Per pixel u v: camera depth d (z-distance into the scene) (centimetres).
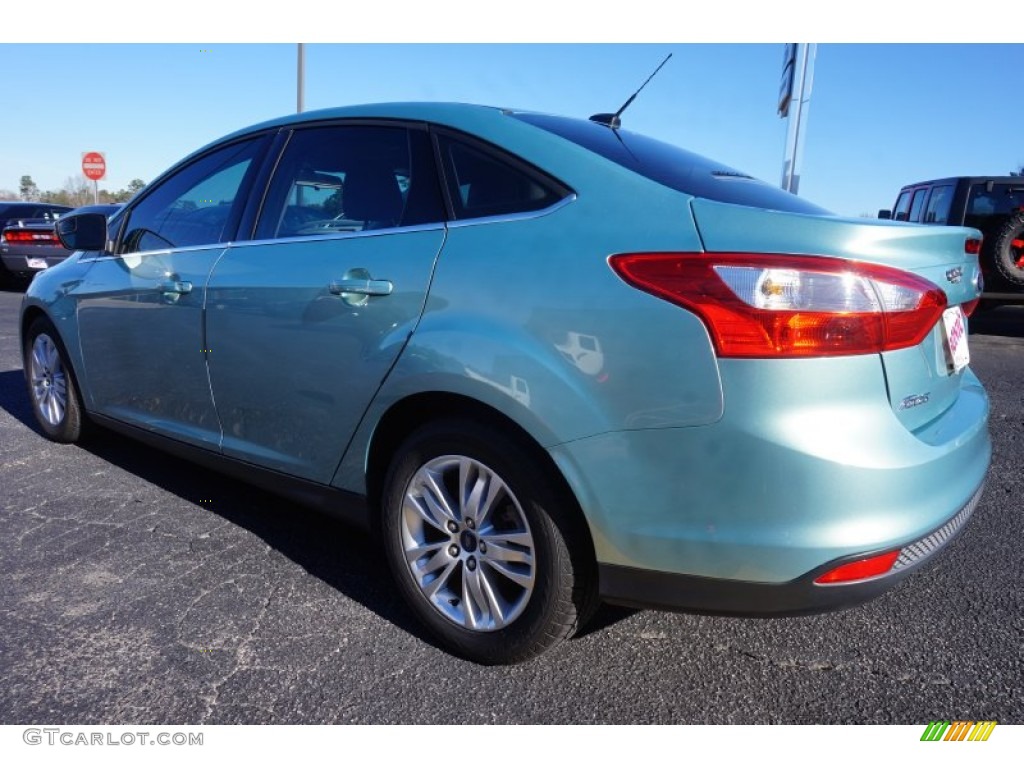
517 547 212
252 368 274
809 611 181
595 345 188
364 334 233
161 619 246
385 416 234
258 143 303
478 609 223
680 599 189
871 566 176
